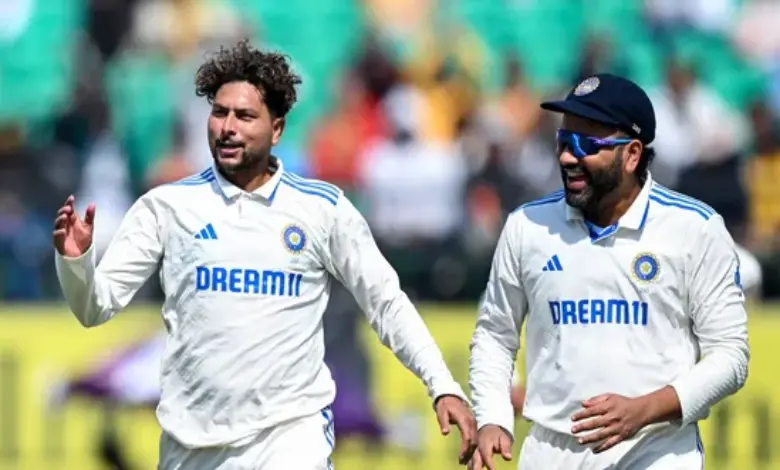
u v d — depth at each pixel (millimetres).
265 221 18375
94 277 17922
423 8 51344
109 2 50375
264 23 51125
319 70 50406
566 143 18219
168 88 46281
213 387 18109
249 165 18312
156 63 47875
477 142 42281
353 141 44156
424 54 49125
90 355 33594
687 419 17859
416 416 33031
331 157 43750
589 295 18344
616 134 18109
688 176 40531
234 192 18344
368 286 18750
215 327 18125
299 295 18438
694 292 18281
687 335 18516
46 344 33688
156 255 18578
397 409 33000
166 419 18391
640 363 18188
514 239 18922
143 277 18578
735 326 18234
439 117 44906
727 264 18312
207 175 18719
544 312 18594
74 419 33406
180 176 43312
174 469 18422
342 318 32531
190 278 18250
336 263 18781
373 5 51312
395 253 37906
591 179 18156
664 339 18281
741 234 38781
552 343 18562
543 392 18656
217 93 18406
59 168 42406
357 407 32375
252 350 18125
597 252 18344
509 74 46344
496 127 43906
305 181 18859
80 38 50312
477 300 37469
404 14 51219
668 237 18281
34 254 37906
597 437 17188
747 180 41812
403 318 18734
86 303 17969
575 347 18359
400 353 18781
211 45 48531
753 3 50844
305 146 45531
